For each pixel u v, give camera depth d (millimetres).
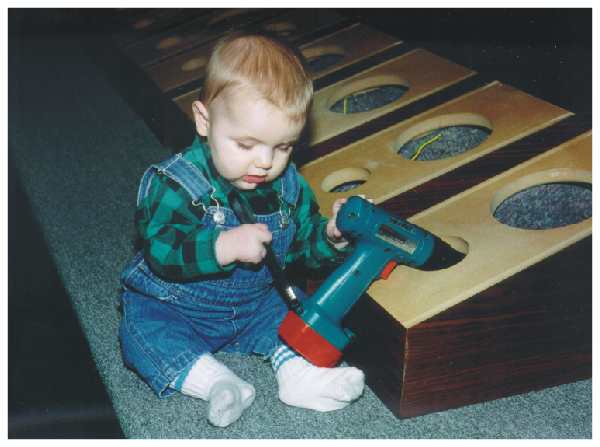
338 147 1226
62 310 1219
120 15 2172
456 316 910
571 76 1297
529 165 1082
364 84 1400
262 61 875
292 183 1008
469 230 1000
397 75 1397
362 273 928
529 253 939
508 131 1155
